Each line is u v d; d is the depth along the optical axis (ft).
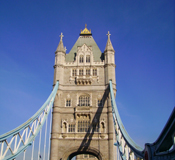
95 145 206.59
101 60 246.06
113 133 207.82
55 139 207.92
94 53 253.85
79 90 228.02
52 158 202.49
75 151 206.39
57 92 224.53
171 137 81.00
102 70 237.25
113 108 196.34
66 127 214.69
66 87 230.27
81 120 217.15
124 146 148.25
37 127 166.50
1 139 110.63
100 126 213.05
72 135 210.38
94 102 222.89
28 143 144.66
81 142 208.03
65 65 240.12
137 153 115.55
